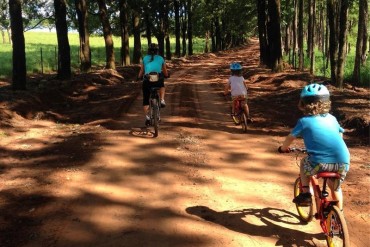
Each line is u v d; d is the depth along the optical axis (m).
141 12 38.00
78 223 5.21
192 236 4.88
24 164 7.50
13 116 11.39
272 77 20.33
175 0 51.00
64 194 6.12
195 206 5.73
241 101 10.29
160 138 9.31
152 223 5.21
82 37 24.86
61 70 19.09
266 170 7.24
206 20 65.38
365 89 17.45
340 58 16.16
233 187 6.44
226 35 83.38
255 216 5.43
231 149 8.52
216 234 4.93
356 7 33.84
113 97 16.09
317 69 27.06
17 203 5.82
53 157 7.87
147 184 6.52
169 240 4.79
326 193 4.22
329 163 4.20
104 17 25.81
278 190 6.34
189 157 7.91
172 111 12.99
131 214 5.47
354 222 5.23
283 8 36.72
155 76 9.38
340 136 4.28
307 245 4.70
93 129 10.33
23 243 4.75
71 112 13.22
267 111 12.71
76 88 17.38
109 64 25.73
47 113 12.33
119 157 7.82
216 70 31.41
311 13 30.72
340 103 12.15
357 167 7.22
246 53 67.25
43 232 5.00
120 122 11.27
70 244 4.72
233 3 50.00
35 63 32.38
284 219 5.35
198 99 15.51
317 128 4.25
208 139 9.34
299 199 4.64
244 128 10.13
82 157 7.81
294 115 11.92
